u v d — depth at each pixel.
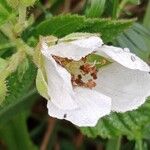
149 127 0.09
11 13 0.07
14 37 0.07
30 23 0.07
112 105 0.07
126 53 0.06
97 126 0.08
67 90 0.06
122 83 0.07
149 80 0.07
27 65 0.07
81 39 0.06
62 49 0.06
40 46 0.07
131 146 0.09
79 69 0.07
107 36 0.07
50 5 0.09
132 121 0.08
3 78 0.07
